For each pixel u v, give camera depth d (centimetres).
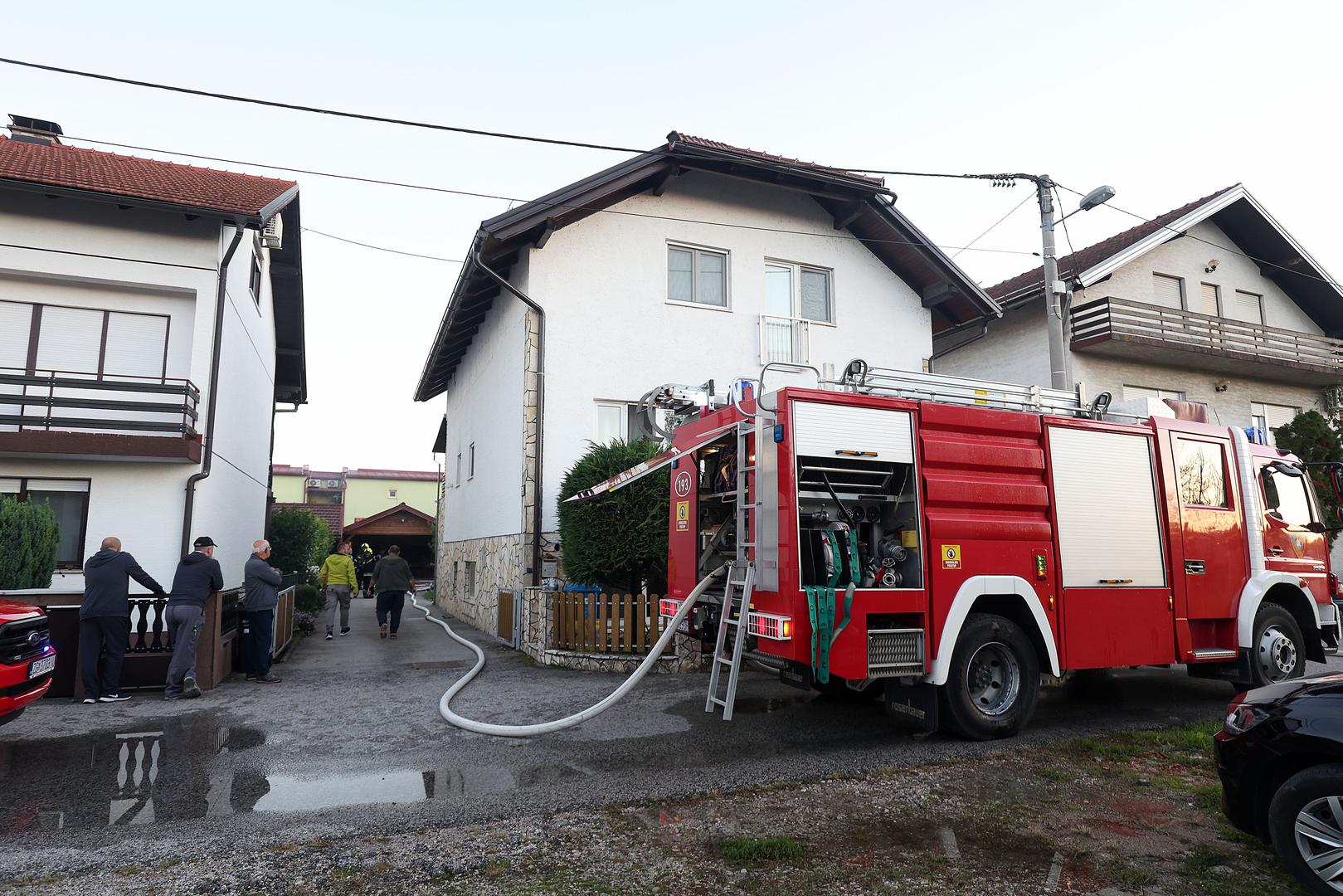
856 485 621
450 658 1070
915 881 366
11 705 538
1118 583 693
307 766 551
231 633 948
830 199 1402
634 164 1216
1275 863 385
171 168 1314
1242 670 747
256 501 1536
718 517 738
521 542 1180
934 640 604
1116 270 1786
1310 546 849
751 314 1362
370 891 357
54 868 381
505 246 1205
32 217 1005
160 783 514
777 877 371
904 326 1505
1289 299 2094
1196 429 777
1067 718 705
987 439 665
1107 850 402
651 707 741
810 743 613
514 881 367
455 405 1983
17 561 790
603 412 1248
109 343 1064
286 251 1612
